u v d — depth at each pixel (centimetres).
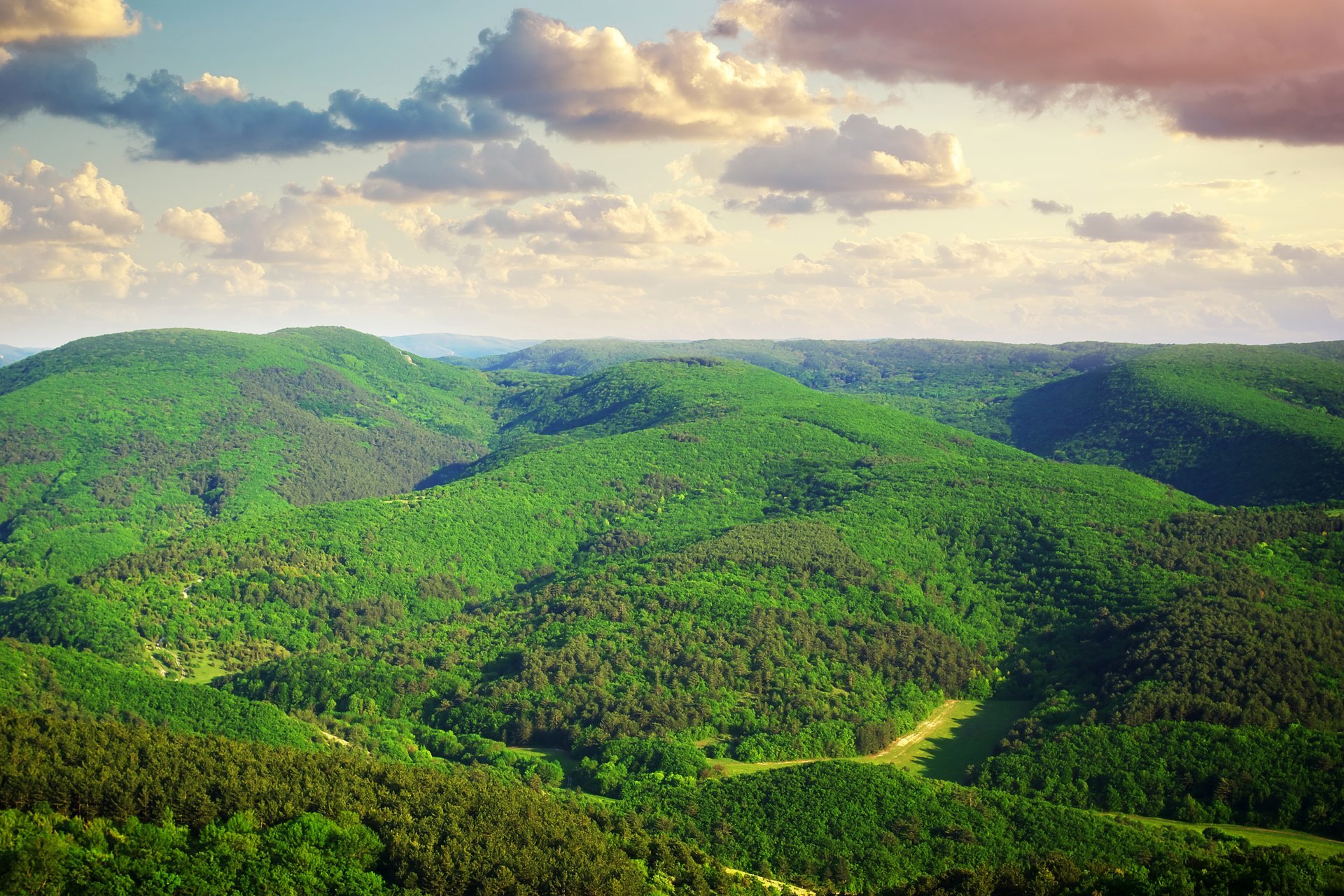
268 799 15788
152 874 13375
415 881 14575
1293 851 17012
